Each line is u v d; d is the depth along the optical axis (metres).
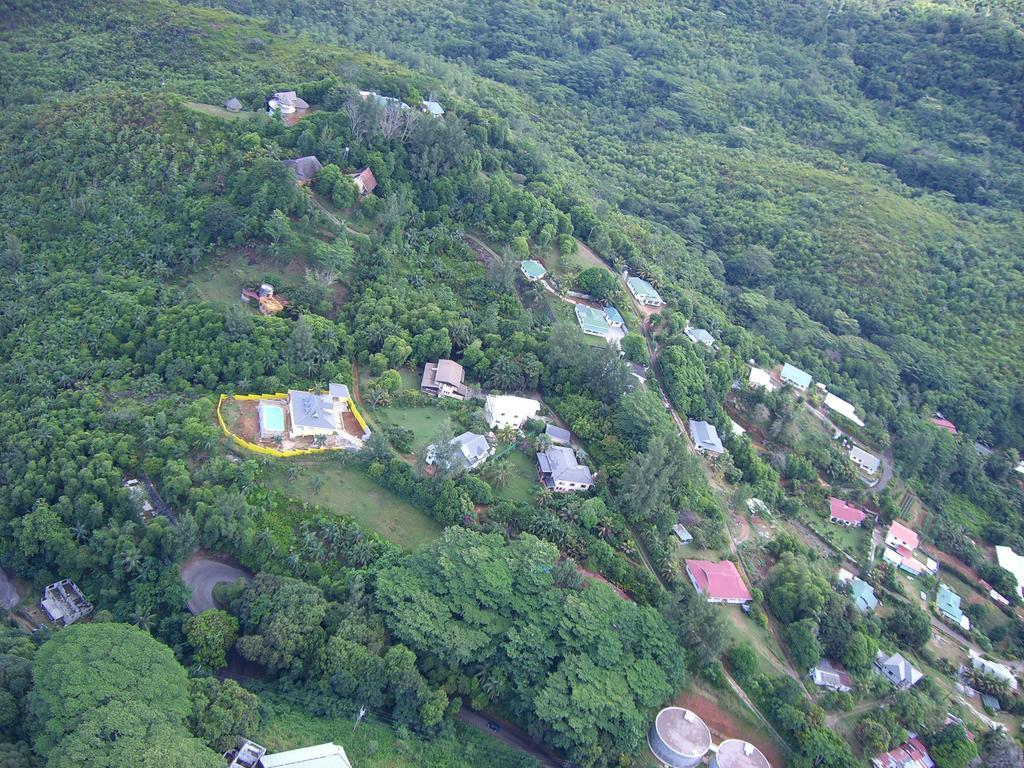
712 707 130.25
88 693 99.88
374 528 140.75
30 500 134.00
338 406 158.38
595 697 118.56
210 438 142.00
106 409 147.25
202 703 106.75
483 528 141.12
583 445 166.25
